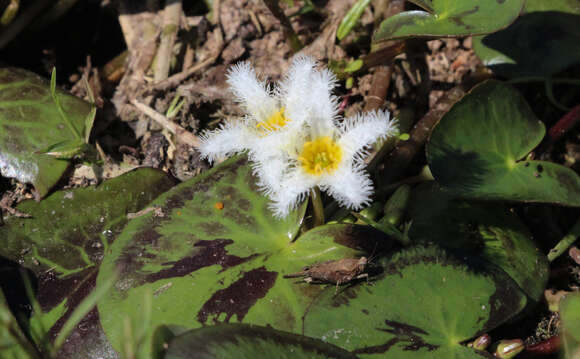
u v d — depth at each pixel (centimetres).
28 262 22
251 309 20
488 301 20
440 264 20
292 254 21
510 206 23
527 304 21
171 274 21
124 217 22
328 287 20
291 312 20
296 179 20
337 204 22
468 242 21
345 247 21
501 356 20
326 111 20
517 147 22
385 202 23
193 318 20
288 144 20
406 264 20
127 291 20
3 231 22
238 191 22
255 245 21
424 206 22
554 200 21
